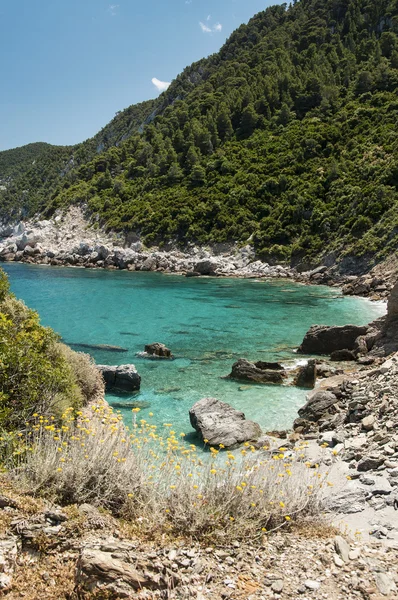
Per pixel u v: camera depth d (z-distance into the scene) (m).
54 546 5.01
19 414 8.23
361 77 95.38
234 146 96.88
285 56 129.50
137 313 34.69
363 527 6.51
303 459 9.73
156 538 5.42
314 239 64.94
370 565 5.13
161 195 92.31
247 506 6.10
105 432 7.34
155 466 7.03
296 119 98.50
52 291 47.16
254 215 77.19
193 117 117.94
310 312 35.03
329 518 6.77
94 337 26.62
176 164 98.44
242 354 23.03
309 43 135.75
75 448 6.63
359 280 49.03
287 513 6.20
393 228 54.66
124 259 75.81
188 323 30.89
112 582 4.44
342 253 57.66
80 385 13.17
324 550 5.46
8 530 5.04
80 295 44.34
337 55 120.06
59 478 6.10
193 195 87.81
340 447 10.59
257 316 33.50
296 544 5.64
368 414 12.14
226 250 74.56
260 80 118.06
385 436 10.17
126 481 6.33
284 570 5.04
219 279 60.62
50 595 4.37
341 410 13.78
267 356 22.64
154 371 20.06
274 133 95.75
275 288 50.81
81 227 98.00
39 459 6.23
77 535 5.21
